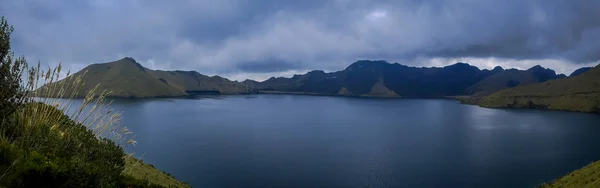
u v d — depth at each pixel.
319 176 89.19
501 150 124.06
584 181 50.69
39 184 6.55
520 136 157.50
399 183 83.56
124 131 9.47
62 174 6.83
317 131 178.38
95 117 8.53
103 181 7.98
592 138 149.88
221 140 141.88
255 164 101.25
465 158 111.12
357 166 100.19
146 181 10.97
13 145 6.70
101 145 8.73
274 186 79.94
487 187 81.00
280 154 116.12
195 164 99.06
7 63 7.44
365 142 144.00
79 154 7.76
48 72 7.93
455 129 187.00
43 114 8.05
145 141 133.12
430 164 103.12
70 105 8.13
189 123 197.38
